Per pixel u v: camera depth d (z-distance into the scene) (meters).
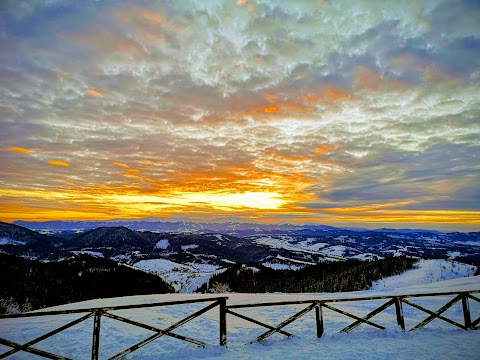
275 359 7.00
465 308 9.45
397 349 7.56
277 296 19.53
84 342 9.22
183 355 7.38
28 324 11.20
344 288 64.69
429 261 65.12
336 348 7.67
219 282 100.38
